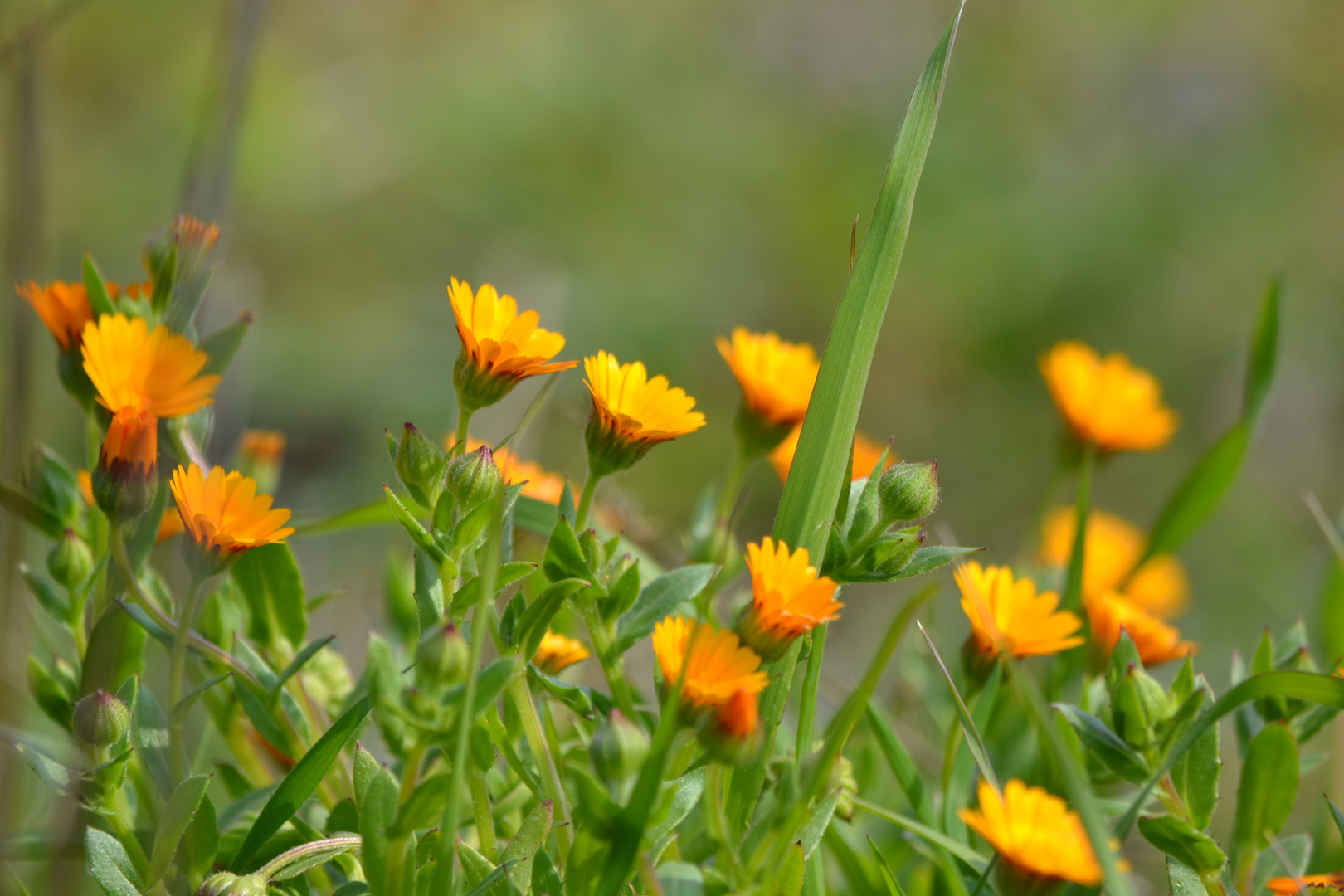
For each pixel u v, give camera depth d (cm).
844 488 82
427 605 80
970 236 245
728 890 78
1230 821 95
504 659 77
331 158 235
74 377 83
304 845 79
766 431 89
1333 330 238
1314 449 218
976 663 84
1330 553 89
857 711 78
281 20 248
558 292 173
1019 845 79
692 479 200
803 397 89
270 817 80
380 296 220
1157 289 244
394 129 243
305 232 223
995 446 220
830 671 141
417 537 80
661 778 78
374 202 232
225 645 84
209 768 86
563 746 84
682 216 248
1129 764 83
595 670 92
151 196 222
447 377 207
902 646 93
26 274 89
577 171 249
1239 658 85
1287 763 82
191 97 235
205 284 85
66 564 83
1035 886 79
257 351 198
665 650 78
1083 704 86
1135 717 82
